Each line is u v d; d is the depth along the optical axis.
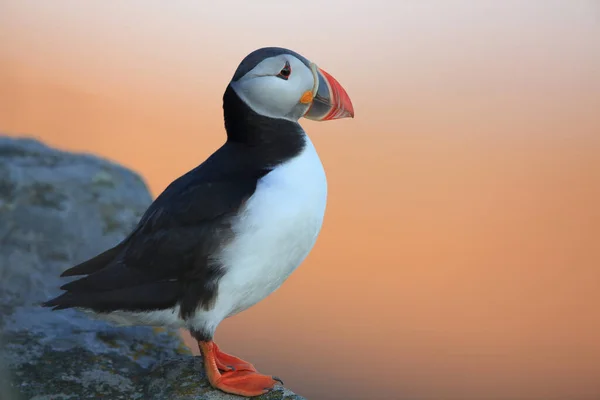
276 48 7.90
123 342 8.73
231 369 7.94
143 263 7.41
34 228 10.64
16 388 7.66
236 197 7.36
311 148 7.89
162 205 7.60
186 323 7.61
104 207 11.43
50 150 12.70
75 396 7.68
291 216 7.38
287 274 7.79
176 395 7.68
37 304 9.25
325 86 7.90
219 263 7.32
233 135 7.88
